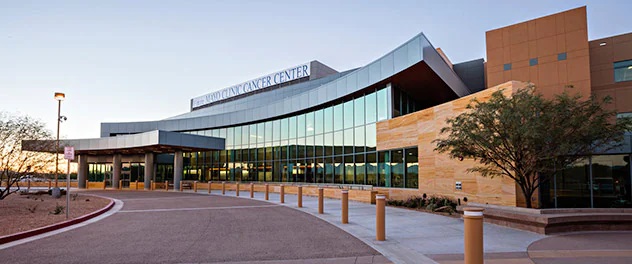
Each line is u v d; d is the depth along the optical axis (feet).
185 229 38.58
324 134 94.53
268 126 118.52
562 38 82.58
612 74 85.92
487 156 42.93
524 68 86.12
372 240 31.78
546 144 38.34
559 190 53.83
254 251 27.91
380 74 73.00
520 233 34.73
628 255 25.75
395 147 70.18
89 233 36.47
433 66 67.56
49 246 30.12
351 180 83.66
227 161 133.08
